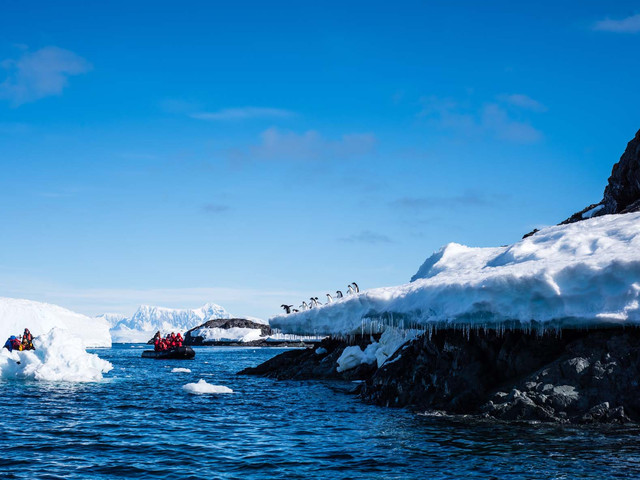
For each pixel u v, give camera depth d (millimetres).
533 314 15805
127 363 53344
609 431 13906
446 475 10555
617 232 18062
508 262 19062
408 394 19812
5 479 10258
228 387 27688
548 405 15578
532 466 10984
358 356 32281
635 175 27172
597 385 15297
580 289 15305
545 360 16938
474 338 18484
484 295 16547
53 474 10656
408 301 19594
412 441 13461
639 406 14773
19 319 58812
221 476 10594
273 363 37188
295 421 16766
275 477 10523
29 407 19109
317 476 10586
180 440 13898
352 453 12375
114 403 20531
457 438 13656
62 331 30547
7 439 13828
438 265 22875
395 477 10461
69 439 13930
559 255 17750
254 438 14156
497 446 12664
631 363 15094
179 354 64562
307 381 31406
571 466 10922
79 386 26234
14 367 29047
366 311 21828
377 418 17109
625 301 14609
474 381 17719
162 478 10445
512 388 16672
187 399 22172
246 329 169375
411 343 22109
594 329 16188
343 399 22500
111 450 12750
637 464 10984
